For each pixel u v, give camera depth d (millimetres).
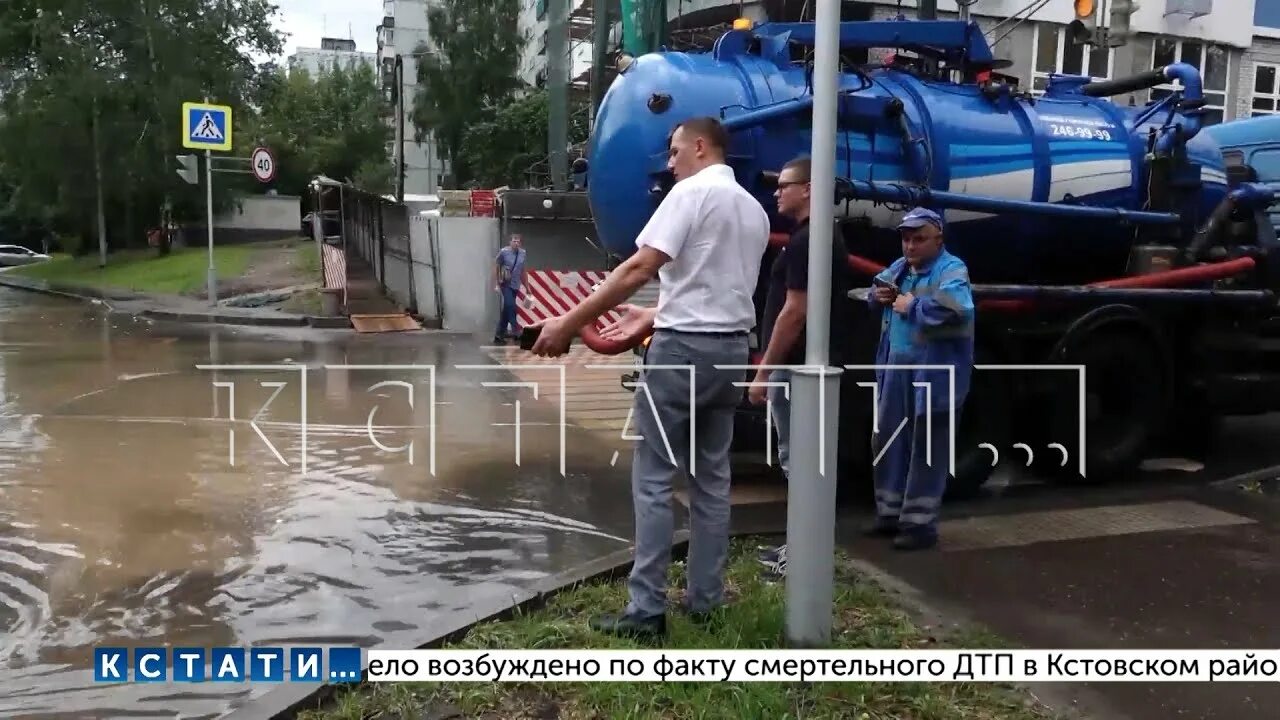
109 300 21375
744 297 3559
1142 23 18438
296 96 56281
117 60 31859
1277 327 7609
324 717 3080
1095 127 6875
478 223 15266
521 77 51500
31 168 32844
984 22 17812
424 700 3178
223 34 34031
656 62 6055
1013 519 5672
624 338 3895
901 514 5062
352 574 4594
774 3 11172
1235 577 4594
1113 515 5766
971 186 6285
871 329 5898
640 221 5957
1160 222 6852
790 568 3559
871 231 6082
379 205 17984
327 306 16641
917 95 6297
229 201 36031
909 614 4051
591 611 3941
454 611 3896
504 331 13938
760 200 5809
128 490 6020
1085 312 6480
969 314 4871
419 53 45906
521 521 5484
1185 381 7141
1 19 31406
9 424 7992
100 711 3254
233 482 6246
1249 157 8750
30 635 3881
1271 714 3213
